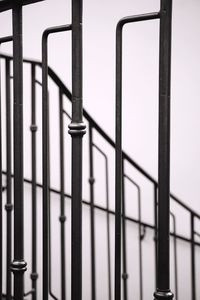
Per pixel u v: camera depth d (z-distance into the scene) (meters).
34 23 4.02
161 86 0.79
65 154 3.95
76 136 0.93
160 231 0.81
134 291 4.16
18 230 1.05
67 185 3.96
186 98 4.07
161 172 0.80
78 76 0.92
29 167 3.91
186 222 4.12
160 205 0.81
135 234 4.14
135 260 4.14
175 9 4.05
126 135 4.13
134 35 4.05
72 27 0.91
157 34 3.95
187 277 4.17
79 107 0.93
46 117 1.03
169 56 0.78
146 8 3.96
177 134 4.12
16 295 1.06
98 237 4.07
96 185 4.06
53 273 3.99
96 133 4.06
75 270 0.95
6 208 1.90
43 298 1.06
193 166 4.09
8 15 3.94
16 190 1.04
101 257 4.07
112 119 4.03
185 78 4.06
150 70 4.00
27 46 4.05
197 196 4.09
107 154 4.02
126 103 4.13
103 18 4.02
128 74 4.11
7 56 1.72
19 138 1.03
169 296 0.81
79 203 0.95
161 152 0.80
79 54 0.91
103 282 4.08
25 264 1.06
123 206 2.58
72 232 0.96
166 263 0.82
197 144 4.06
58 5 3.96
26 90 3.90
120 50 0.91
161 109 0.79
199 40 4.00
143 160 4.09
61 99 2.19
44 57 1.02
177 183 4.14
